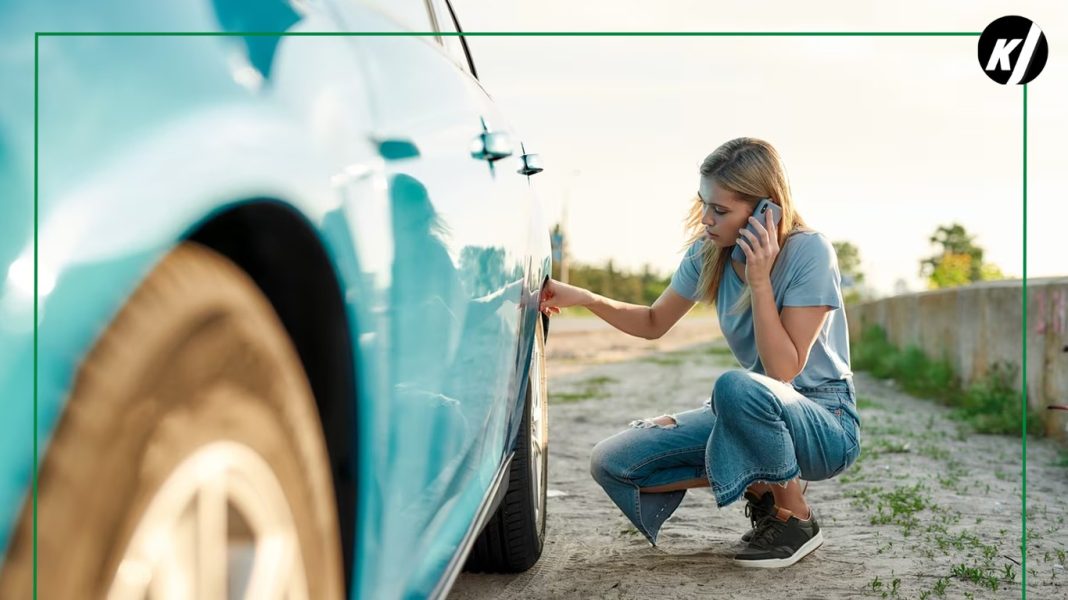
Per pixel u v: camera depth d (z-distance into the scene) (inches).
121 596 36.2
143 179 35.0
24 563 30.7
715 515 179.8
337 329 52.2
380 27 70.7
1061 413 290.2
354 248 53.5
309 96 51.1
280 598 48.2
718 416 135.3
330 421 54.5
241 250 44.0
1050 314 307.3
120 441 35.4
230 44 44.7
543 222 146.5
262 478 46.8
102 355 33.6
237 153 40.5
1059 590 133.9
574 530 165.0
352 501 56.1
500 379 101.1
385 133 62.4
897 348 601.3
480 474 96.3
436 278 70.3
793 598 128.0
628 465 146.8
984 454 260.5
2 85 31.6
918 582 135.7
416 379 66.1
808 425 137.1
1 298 29.9
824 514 180.5
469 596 127.1
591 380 486.0
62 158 32.5
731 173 137.0
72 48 34.4
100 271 32.8
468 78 103.3
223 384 43.1
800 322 136.8
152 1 39.7
